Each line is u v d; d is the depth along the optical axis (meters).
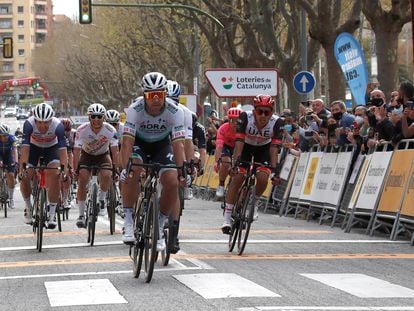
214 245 22.69
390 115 25.55
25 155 23.12
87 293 15.01
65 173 22.86
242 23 55.97
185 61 89.19
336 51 34.06
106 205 26.52
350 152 28.61
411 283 16.00
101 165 25.56
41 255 21.28
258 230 27.25
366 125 29.28
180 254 20.50
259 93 46.16
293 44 54.97
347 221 27.94
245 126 20.59
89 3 53.97
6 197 37.16
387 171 25.33
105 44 128.62
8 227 30.81
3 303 14.46
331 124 30.27
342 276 16.80
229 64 74.31
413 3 20.95
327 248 21.91
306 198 32.09
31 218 24.77
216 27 66.69
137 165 16.80
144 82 16.73
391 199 24.67
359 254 20.56
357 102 33.38
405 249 21.67
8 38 76.75
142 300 14.22
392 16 38.78
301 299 14.12
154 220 16.00
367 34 104.44
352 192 27.73
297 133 36.41
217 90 46.00
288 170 34.88
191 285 15.62
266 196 37.12
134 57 114.81
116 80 156.88
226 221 21.16
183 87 100.44
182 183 16.98
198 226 29.11
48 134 22.98
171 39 91.69
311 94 54.59
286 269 17.86
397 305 13.56
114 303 13.98
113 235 26.23
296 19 53.91
